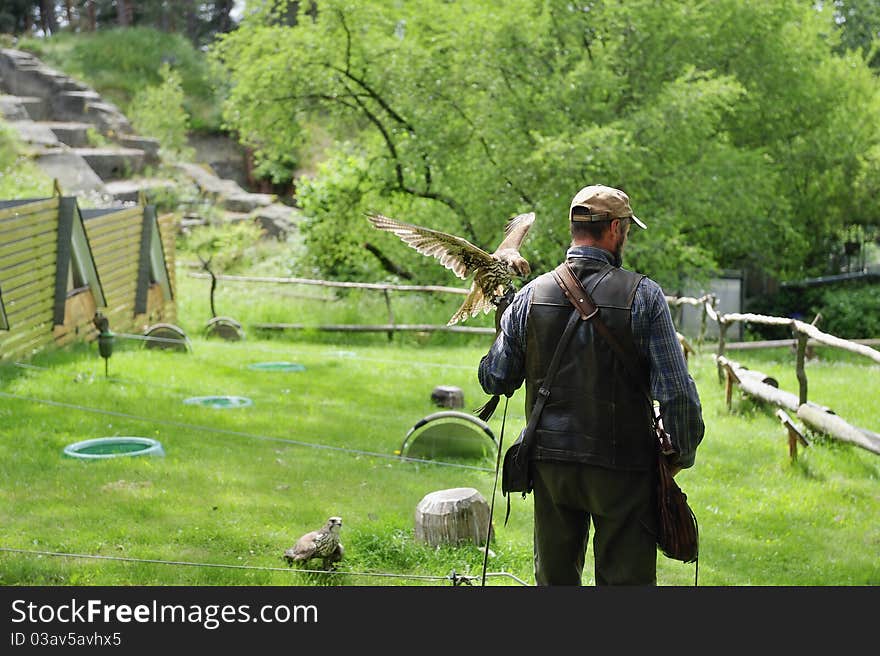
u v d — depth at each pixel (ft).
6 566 20.98
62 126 121.08
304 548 21.61
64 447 31.89
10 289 47.60
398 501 27.35
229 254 96.12
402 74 75.15
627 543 14.10
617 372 13.97
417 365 55.77
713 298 59.41
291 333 71.10
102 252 58.85
